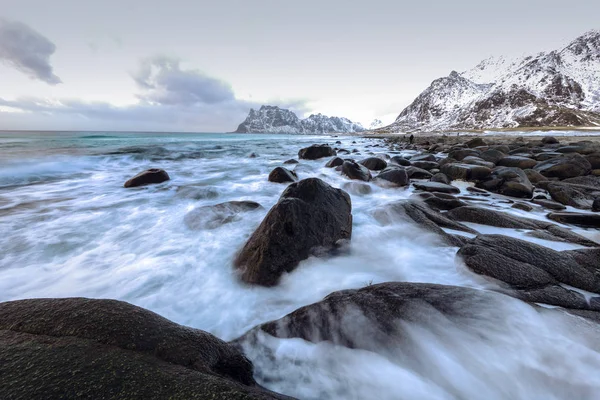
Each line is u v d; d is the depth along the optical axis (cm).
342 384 238
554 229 525
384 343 261
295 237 423
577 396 210
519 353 236
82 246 530
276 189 1005
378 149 2805
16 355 178
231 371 227
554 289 323
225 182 1146
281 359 266
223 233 583
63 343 194
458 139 4016
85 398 154
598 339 242
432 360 243
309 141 5188
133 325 219
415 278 397
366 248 501
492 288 340
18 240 552
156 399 157
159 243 543
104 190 971
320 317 296
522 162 1141
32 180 1125
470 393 221
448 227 565
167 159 1912
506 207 727
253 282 394
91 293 385
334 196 528
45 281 413
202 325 330
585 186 834
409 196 829
